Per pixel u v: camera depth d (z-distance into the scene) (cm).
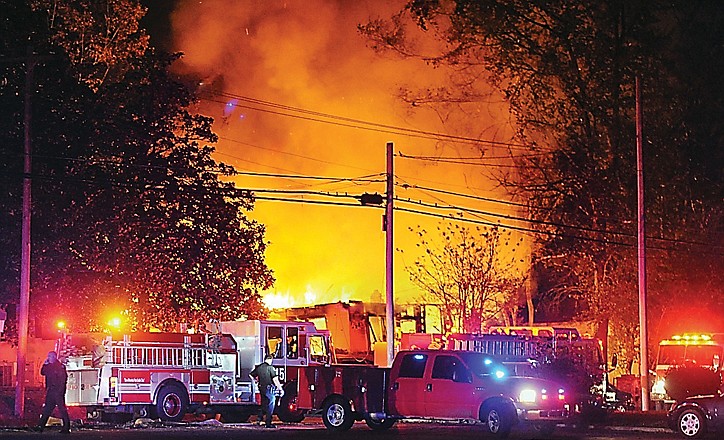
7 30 3650
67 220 3616
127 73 4122
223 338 3164
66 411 2653
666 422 3148
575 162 4675
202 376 3075
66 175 3647
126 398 2920
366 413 2812
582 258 4819
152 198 3875
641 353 3778
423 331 4722
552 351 3488
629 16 4634
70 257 3644
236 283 4028
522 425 2873
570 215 4731
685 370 3544
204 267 3981
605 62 4647
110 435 2570
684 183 4522
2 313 3578
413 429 2920
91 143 3762
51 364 2638
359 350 4575
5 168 3531
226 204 4019
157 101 4006
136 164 3844
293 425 3172
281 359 3278
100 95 3900
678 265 4506
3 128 3569
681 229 4553
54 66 3675
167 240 3912
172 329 3928
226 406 3134
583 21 4691
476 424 3055
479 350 3622
